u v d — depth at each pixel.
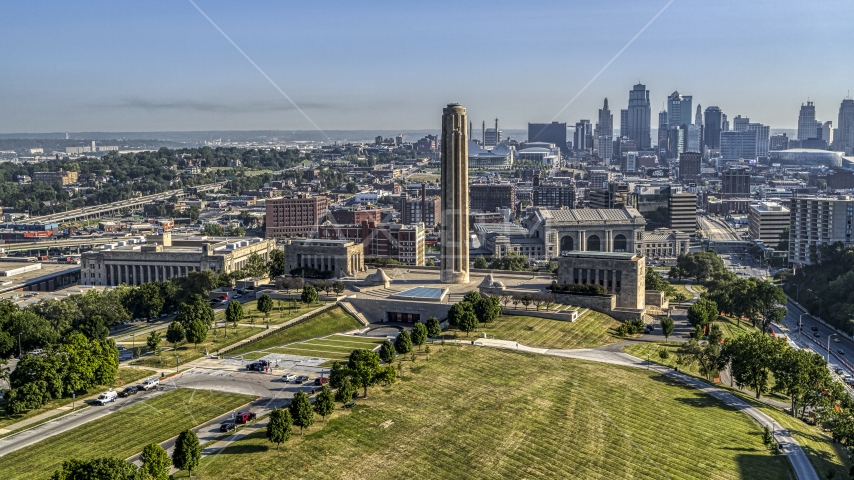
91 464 176.50
